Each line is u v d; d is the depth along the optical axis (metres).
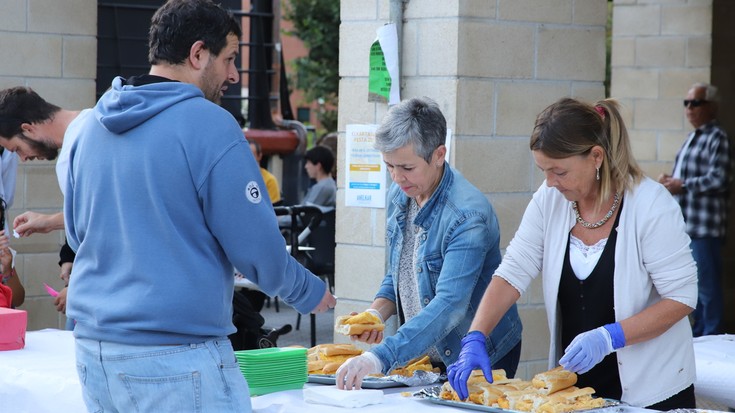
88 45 6.90
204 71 3.09
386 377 3.78
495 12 5.28
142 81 3.02
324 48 21.84
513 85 5.38
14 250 6.52
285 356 3.55
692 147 9.45
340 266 5.64
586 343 3.24
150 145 2.90
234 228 2.92
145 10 8.09
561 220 3.55
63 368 3.91
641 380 3.42
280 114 13.02
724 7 10.53
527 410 3.20
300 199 12.84
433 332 3.61
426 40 5.30
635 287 3.39
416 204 3.95
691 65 10.71
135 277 2.90
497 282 3.67
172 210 2.89
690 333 3.54
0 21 6.55
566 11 5.55
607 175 3.39
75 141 3.14
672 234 3.34
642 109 11.00
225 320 3.04
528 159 5.49
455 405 3.32
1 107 4.95
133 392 2.92
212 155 2.90
